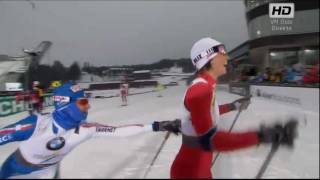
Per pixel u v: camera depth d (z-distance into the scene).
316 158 3.66
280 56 23.31
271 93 11.33
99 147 5.22
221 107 2.50
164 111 11.29
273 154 1.79
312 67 10.05
